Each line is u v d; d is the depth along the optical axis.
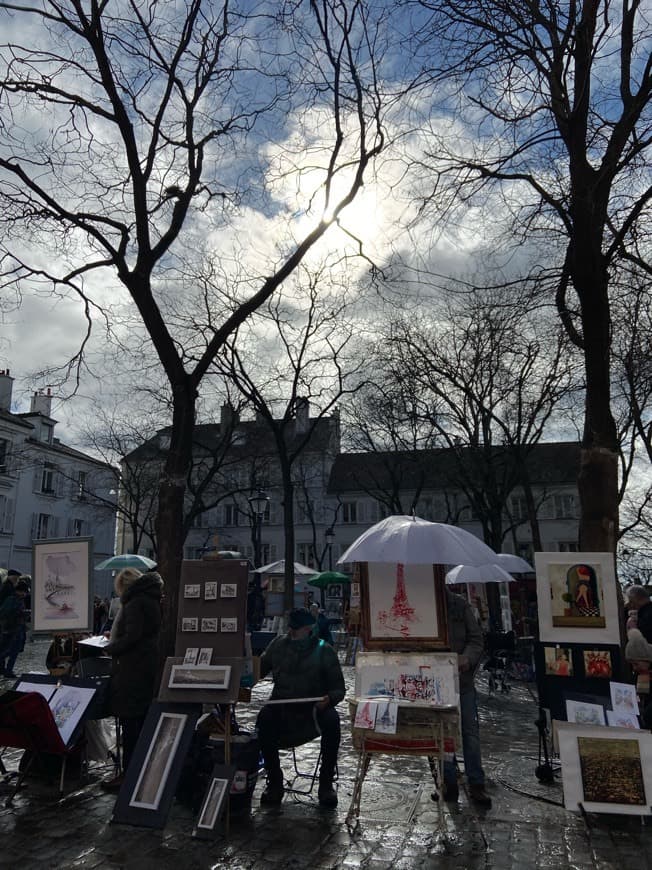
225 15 8.62
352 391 21.55
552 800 5.55
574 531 43.25
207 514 49.66
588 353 6.86
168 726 5.14
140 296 8.12
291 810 5.34
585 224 6.70
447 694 5.09
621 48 7.25
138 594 5.82
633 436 19.61
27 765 5.71
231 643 5.24
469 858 4.35
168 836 4.71
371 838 4.71
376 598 5.66
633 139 7.07
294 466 47.84
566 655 5.95
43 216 8.62
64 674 6.97
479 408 21.89
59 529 43.47
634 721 5.46
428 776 6.45
